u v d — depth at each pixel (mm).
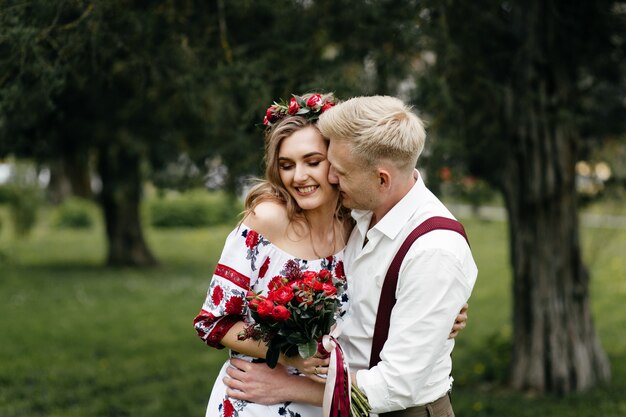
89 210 21125
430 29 3586
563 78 4488
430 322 1941
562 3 4109
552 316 4871
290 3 3613
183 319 7988
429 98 3779
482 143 4727
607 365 5086
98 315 8156
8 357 6125
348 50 3818
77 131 7727
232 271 2105
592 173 5617
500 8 4137
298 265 2158
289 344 1970
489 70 4270
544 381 4926
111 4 3039
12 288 10008
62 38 3004
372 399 1961
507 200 4965
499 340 5828
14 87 2904
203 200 20953
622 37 4277
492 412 4582
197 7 3611
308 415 2156
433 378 2102
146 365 5957
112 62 3662
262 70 3463
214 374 5680
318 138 2107
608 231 7707
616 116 5340
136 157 10508
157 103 5074
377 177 1990
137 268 12523
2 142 4129
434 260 1950
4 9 2768
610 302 8906
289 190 2146
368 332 2102
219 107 4305
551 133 4645
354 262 2154
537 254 4863
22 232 15805
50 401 4906
